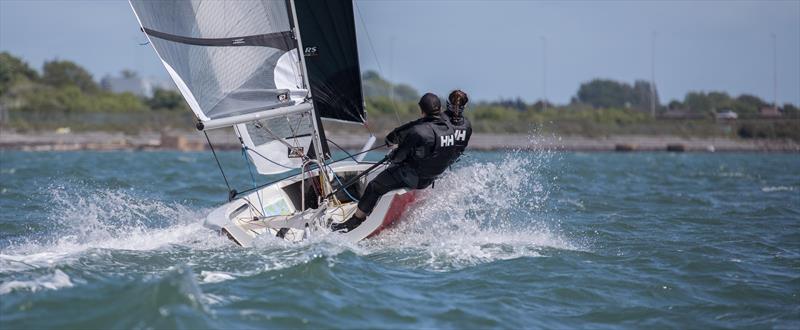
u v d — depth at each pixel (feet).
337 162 130.62
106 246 110.22
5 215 145.18
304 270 92.12
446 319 80.28
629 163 417.90
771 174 317.83
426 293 88.58
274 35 111.96
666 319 84.28
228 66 110.52
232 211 117.39
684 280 98.27
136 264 98.37
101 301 78.18
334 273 92.43
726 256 114.11
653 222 148.15
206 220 113.91
